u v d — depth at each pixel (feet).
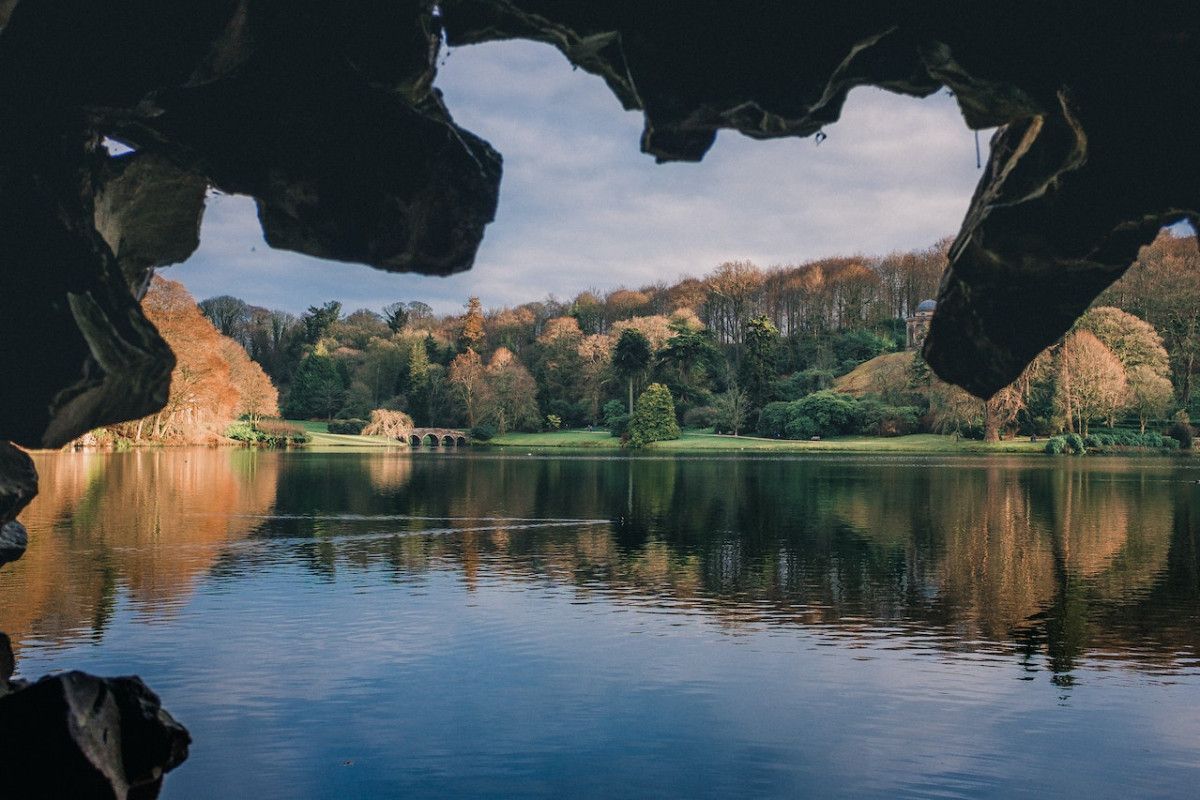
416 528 108.17
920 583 75.10
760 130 23.77
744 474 222.28
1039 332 27.91
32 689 18.48
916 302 554.05
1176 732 41.45
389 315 599.57
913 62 23.79
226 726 41.14
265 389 382.42
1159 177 22.94
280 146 23.39
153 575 74.38
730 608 65.16
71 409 20.44
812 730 41.47
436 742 39.68
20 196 20.20
